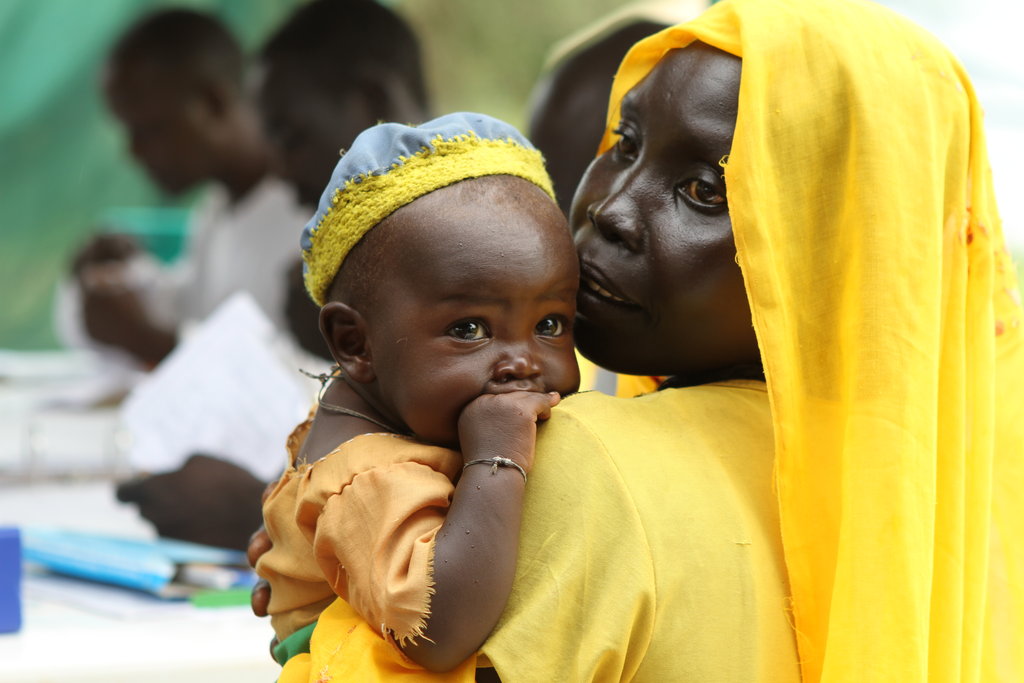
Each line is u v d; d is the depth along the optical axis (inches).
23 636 108.7
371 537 65.7
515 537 64.4
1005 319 78.1
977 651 71.9
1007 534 77.2
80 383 269.3
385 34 222.1
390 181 71.0
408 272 69.4
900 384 67.0
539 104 139.6
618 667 63.5
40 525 157.1
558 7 372.5
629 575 63.6
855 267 68.8
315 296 77.9
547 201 72.5
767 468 70.7
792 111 69.9
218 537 138.4
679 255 71.5
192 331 270.7
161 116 271.1
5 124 359.3
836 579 67.0
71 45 358.9
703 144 71.6
